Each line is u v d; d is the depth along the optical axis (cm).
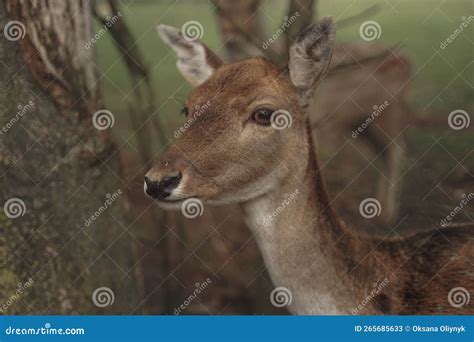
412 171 820
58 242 566
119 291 596
